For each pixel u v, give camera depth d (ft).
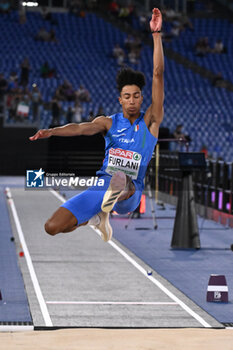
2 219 129.49
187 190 100.12
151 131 40.16
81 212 38.09
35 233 112.68
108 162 40.57
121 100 40.24
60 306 63.52
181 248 100.53
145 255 94.48
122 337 52.60
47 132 38.40
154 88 39.99
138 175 40.55
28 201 161.58
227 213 128.06
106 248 99.30
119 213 41.88
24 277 77.10
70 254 93.61
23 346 49.44
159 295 69.21
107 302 65.62
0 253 93.30
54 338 51.96
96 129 40.11
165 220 133.80
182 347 49.83
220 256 94.58
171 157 161.99
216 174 133.69
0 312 61.00
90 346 49.73
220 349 49.39
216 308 64.13
